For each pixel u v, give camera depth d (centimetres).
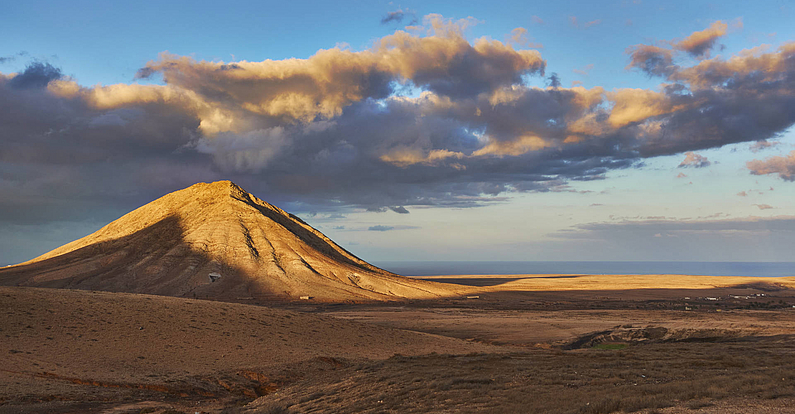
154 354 4600
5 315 4875
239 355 4941
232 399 3822
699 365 3838
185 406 3412
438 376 3575
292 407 3228
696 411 1895
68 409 3050
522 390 2819
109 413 2981
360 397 3189
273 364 4797
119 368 4125
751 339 8412
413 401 2844
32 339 4456
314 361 5047
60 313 5234
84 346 4500
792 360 4012
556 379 3141
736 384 2402
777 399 2027
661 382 2897
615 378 3048
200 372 4328
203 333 5412
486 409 2381
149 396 3606
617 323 10125
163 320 5581
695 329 9225
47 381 3581
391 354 5809
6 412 2888
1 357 3944
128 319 5409
